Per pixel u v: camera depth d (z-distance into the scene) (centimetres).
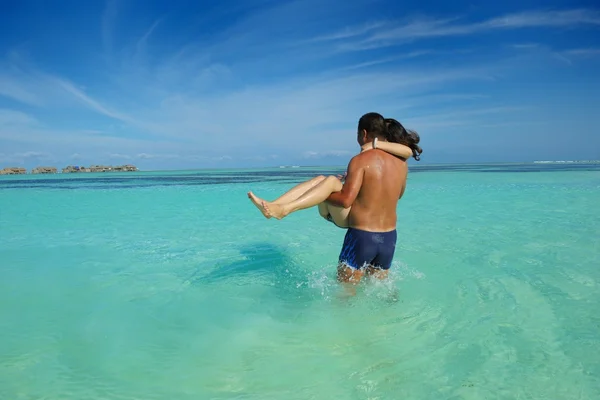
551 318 349
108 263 561
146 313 379
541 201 1209
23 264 557
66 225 888
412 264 526
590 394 238
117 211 1133
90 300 416
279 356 292
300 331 333
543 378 256
